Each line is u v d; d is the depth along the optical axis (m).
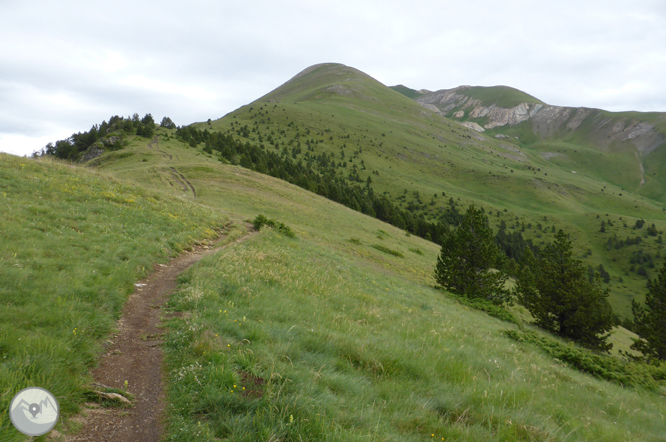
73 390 4.22
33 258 8.37
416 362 7.03
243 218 31.62
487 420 5.12
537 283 30.16
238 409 4.27
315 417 4.07
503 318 25.64
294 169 138.38
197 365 5.14
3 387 3.70
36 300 6.30
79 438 3.54
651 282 27.38
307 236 34.88
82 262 9.17
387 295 17.86
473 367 8.09
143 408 4.29
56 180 18.48
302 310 9.73
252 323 7.37
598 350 26.09
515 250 132.12
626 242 162.88
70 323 5.80
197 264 12.60
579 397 7.96
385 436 4.11
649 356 25.56
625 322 76.94
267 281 12.34
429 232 106.44
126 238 13.13
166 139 100.81
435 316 15.58
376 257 37.75
